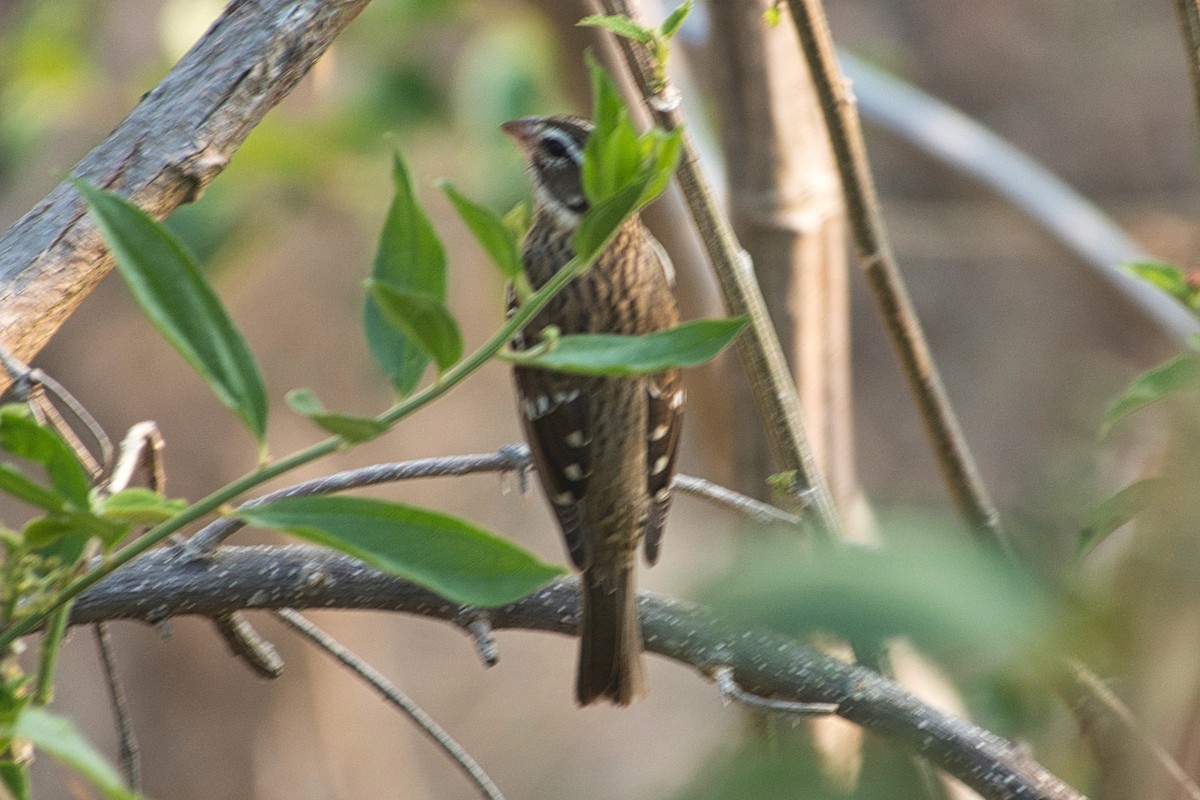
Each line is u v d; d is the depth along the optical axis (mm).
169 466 16078
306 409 3062
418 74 10906
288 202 10773
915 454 19375
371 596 4867
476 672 16672
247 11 4785
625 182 3309
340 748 16000
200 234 10469
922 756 4367
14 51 11195
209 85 4719
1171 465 3094
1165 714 3814
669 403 6500
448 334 3088
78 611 4727
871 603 2090
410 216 3359
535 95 10516
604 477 6219
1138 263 5188
